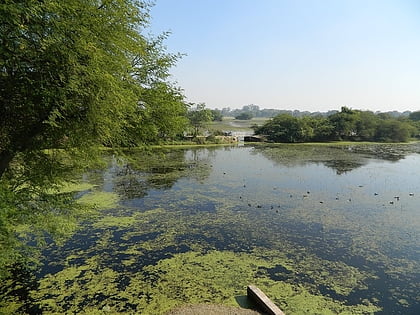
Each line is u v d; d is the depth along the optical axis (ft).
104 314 23.24
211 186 66.74
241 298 26.00
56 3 17.19
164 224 43.01
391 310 24.68
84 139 23.68
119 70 23.68
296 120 192.54
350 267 31.68
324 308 24.88
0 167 23.25
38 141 23.79
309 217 47.19
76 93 20.89
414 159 115.03
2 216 18.80
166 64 34.09
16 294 25.57
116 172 81.56
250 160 108.88
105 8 22.27
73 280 27.96
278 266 31.68
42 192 26.48
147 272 29.78
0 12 15.78
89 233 39.17
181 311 23.59
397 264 32.35
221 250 35.12
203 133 193.16
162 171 84.23
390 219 46.57
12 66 18.63
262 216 47.29
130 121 31.19
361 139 203.00
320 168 92.58
